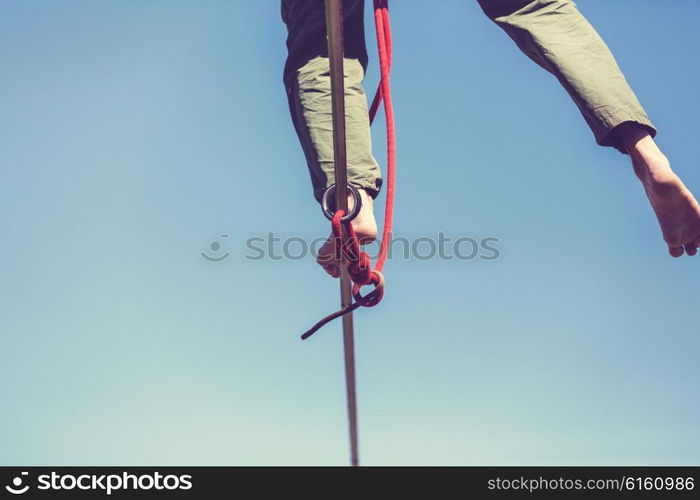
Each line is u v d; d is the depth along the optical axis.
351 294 2.96
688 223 3.17
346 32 3.21
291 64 3.22
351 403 3.49
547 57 3.11
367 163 2.97
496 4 3.21
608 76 3.05
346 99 3.07
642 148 3.04
